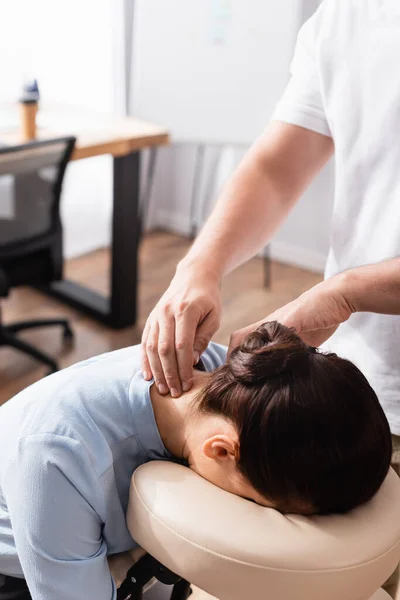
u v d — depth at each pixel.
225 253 1.04
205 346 0.93
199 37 3.05
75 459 0.78
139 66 3.19
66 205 3.37
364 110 1.02
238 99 3.12
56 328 2.82
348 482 0.73
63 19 3.03
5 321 2.85
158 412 0.84
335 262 1.09
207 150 3.63
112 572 0.88
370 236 1.03
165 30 3.09
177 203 3.86
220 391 0.77
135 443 0.85
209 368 0.97
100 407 0.83
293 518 0.75
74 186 3.35
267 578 0.71
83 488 0.78
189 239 3.79
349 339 1.07
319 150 1.14
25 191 2.18
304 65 1.11
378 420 0.74
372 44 1.00
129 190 2.65
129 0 3.16
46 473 0.77
